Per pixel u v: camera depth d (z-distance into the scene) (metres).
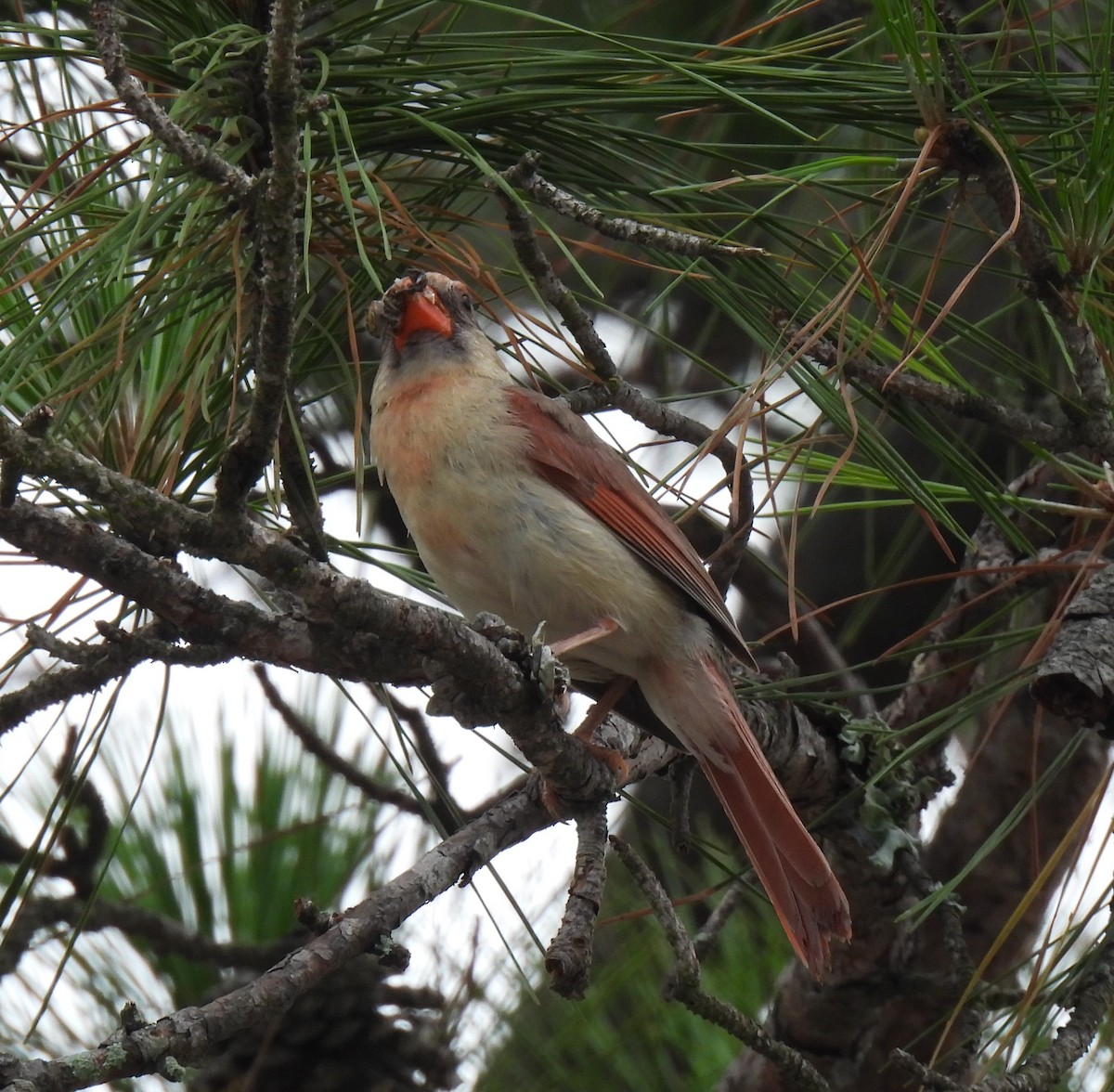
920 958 9.27
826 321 6.05
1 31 5.69
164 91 6.32
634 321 6.59
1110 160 6.05
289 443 5.90
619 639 7.67
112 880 8.22
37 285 6.02
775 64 6.53
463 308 7.98
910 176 5.97
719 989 9.16
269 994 5.14
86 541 4.93
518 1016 8.38
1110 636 6.49
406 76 6.17
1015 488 8.12
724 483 6.84
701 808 12.69
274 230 4.62
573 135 6.52
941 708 8.60
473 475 7.50
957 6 8.75
